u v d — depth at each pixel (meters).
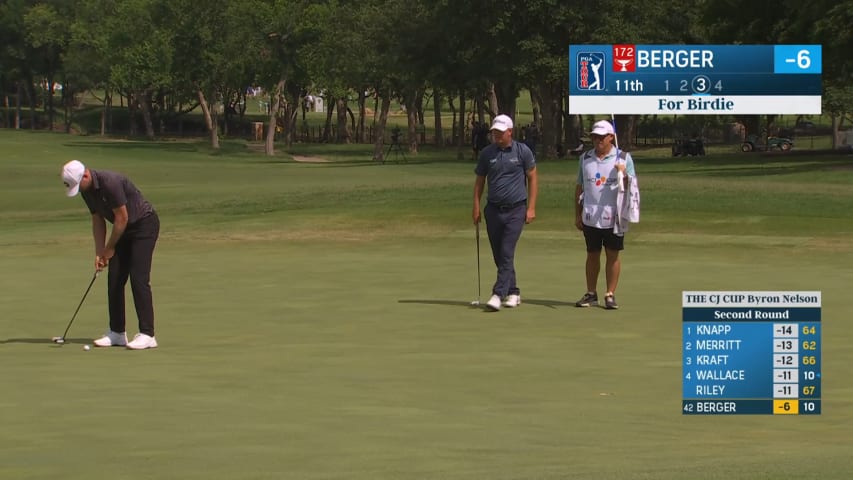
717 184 126.81
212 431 28.14
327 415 30.22
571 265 70.44
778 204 100.12
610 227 52.06
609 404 31.83
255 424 29.08
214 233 93.69
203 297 57.34
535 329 46.56
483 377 36.12
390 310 52.34
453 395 33.25
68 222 112.25
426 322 48.69
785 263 69.62
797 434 27.77
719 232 85.88
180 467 24.06
